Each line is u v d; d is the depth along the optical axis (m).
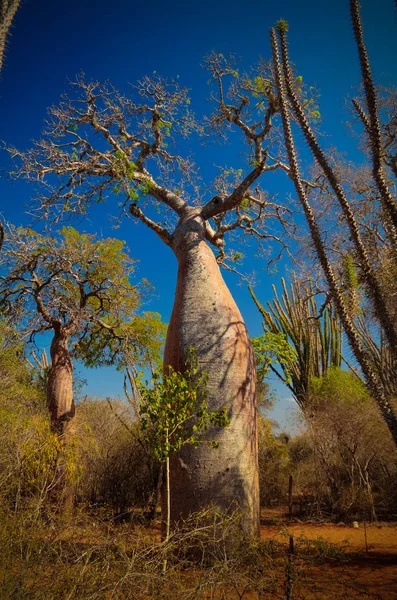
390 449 10.41
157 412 5.77
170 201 9.05
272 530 8.40
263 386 16.16
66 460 7.45
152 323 13.28
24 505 4.07
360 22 7.21
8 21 6.36
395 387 12.22
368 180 10.16
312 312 17.12
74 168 9.32
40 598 2.99
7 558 3.19
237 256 11.09
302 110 8.11
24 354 11.68
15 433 6.38
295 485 11.68
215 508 5.83
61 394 10.63
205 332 6.98
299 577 4.27
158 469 9.36
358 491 9.77
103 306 12.98
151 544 3.94
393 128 9.41
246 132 8.99
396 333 7.06
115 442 10.28
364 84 7.22
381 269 8.95
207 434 6.38
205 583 3.38
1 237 10.96
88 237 12.34
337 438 10.70
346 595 4.34
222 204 8.63
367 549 6.64
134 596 3.18
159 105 9.66
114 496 9.18
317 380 14.25
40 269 11.62
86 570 3.21
